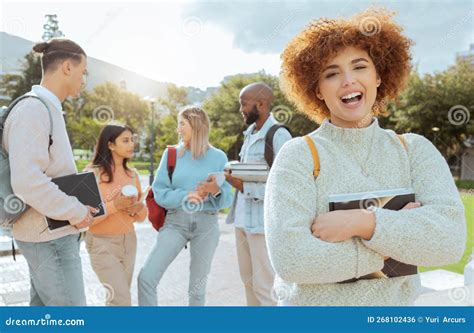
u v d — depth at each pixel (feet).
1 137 5.58
